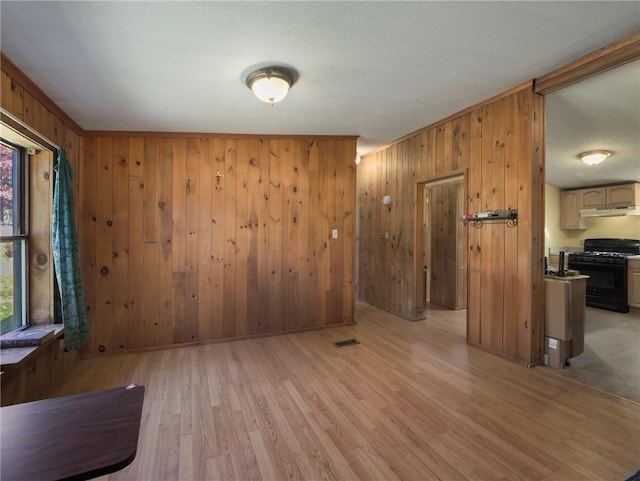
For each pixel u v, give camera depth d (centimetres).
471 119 325
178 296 354
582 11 177
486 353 318
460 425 203
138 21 176
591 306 512
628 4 171
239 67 228
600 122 335
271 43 201
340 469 168
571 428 199
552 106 306
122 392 123
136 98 271
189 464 172
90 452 92
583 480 159
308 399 235
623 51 209
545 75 254
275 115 321
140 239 344
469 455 177
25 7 162
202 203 361
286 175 388
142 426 204
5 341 225
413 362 299
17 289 259
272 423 207
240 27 184
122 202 341
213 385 259
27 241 265
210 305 363
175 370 289
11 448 93
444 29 191
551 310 284
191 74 235
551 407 222
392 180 460
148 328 346
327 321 407
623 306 477
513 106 285
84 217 332
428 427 201
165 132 351
